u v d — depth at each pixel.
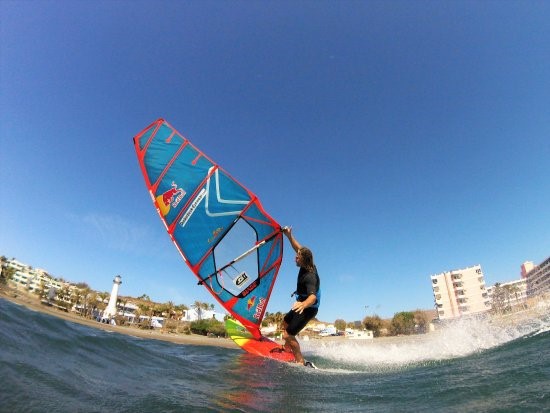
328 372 5.62
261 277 8.39
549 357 4.29
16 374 2.64
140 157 8.15
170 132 8.51
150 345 6.24
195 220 8.12
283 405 3.27
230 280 8.09
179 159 8.38
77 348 4.13
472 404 2.88
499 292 101.31
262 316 8.32
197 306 89.69
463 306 92.00
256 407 3.13
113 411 2.46
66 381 2.85
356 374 5.38
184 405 2.85
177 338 48.62
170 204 8.02
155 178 8.09
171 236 7.86
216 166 8.56
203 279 7.84
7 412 2.07
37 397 2.37
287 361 6.84
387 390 3.79
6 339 3.43
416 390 3.61
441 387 3.58
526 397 2.85
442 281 96.38
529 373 3.61
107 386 3.02
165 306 91.50
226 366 5.32
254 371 5.09
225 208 8.39
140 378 3.62
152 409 2.63
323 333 76.12
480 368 4.34
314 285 7.11
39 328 4.39
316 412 3.05
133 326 72.38
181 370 4.47
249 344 7.72
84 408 2.40
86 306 67.44
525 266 124.31
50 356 3.47
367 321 74.56
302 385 4.29
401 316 72.88
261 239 8.43
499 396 2.99
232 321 8.69
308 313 7.07
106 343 4.87
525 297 100.44
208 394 3.38
